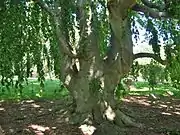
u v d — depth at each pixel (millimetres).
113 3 6809
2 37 7711
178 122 8203
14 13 7680
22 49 7887
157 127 7582
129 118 7578
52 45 8109
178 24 7660
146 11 6930
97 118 7234
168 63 7641
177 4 6582
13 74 7922
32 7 7965
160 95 12234
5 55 7773
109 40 7719
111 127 7000
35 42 8070
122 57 7352
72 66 7449
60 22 6938
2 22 7664
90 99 7297
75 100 7434
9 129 7047
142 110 9195
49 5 7094
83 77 7336
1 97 10812
